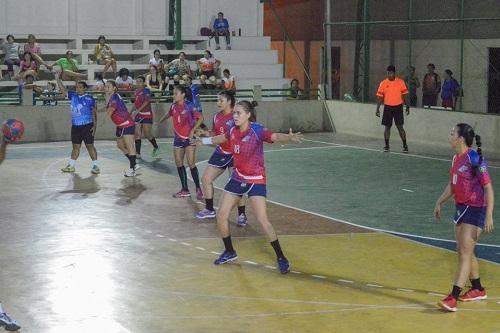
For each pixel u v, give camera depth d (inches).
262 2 1430.9
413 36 1213.7
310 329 343.9
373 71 1290.6
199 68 1254.9
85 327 343.0
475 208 371.6
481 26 1094.4
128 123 746.2
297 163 847.7
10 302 375.9
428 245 498.6
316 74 1445.6
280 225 550.6
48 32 1332.4
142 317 357.4
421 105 1188.5
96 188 689.0
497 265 453.1
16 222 550.6
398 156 907.4
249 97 1190.3
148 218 567.8
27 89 1031.0
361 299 387.5
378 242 505.4
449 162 861.8
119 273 428.1
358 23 1129.4
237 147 428.1
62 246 484.1
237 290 400.5
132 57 1369.3
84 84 762.2
